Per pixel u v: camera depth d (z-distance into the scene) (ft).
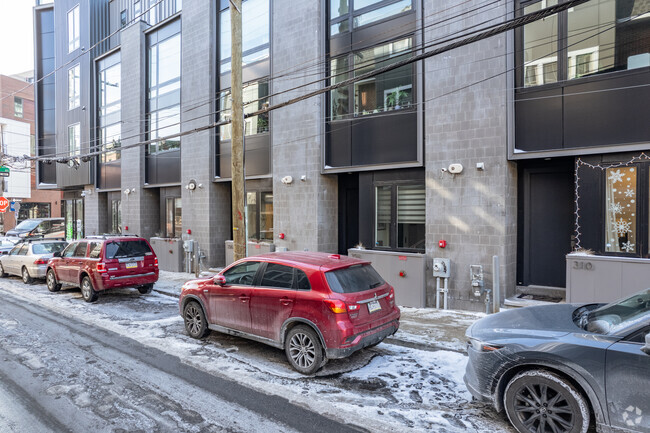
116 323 27.55
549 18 26.78
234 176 30.19
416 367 18.78
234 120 30.25
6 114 145.69
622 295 23.34
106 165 66.49
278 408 15.05
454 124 29.58
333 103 37.47
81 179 70.54
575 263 24.73
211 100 48.44
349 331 17.13
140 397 16.05
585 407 11.80
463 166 29.25
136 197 59.00
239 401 15.66
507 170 28.09
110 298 36.50
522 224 29.81
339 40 36.86
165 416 14.47
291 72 38.32
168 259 52.31
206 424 13.88
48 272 40.29
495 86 28.04
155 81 57.21
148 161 58.59
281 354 21.03
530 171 29.37
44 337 24.31
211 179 48.83
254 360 20.17
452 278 29.73
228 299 21.59
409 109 32.71
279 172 40.47
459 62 29.37
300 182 38.83
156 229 60.34
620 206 24.64
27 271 45.03
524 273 29.81
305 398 15.84
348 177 39.22
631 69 24.13
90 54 68.49
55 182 79.71
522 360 12.84
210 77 48.44
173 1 57.62
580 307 15.75
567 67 26.30
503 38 27.73
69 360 20.30
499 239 27.94
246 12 44.83
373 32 34.65
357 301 17.72
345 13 36.50
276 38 40.57
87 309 32.01
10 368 19.20
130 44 59.62
